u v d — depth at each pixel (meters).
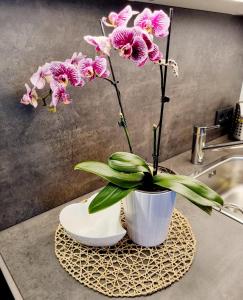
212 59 1.21
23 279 0.61
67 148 0.84
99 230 0.69
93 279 0.60
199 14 1.04
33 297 0.57
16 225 0.79
